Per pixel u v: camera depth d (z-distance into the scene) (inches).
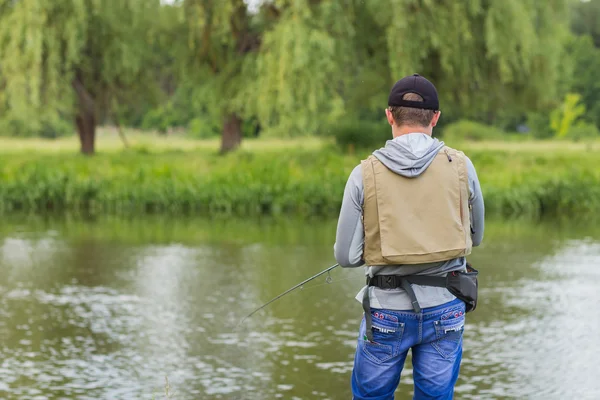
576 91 3002.0
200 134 2170.3
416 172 149.1
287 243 557.6
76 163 1010.7
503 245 539.8
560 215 739.4
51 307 362.0
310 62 933.8
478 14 1051.3
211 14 1059.3
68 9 1056.2
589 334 315.0
